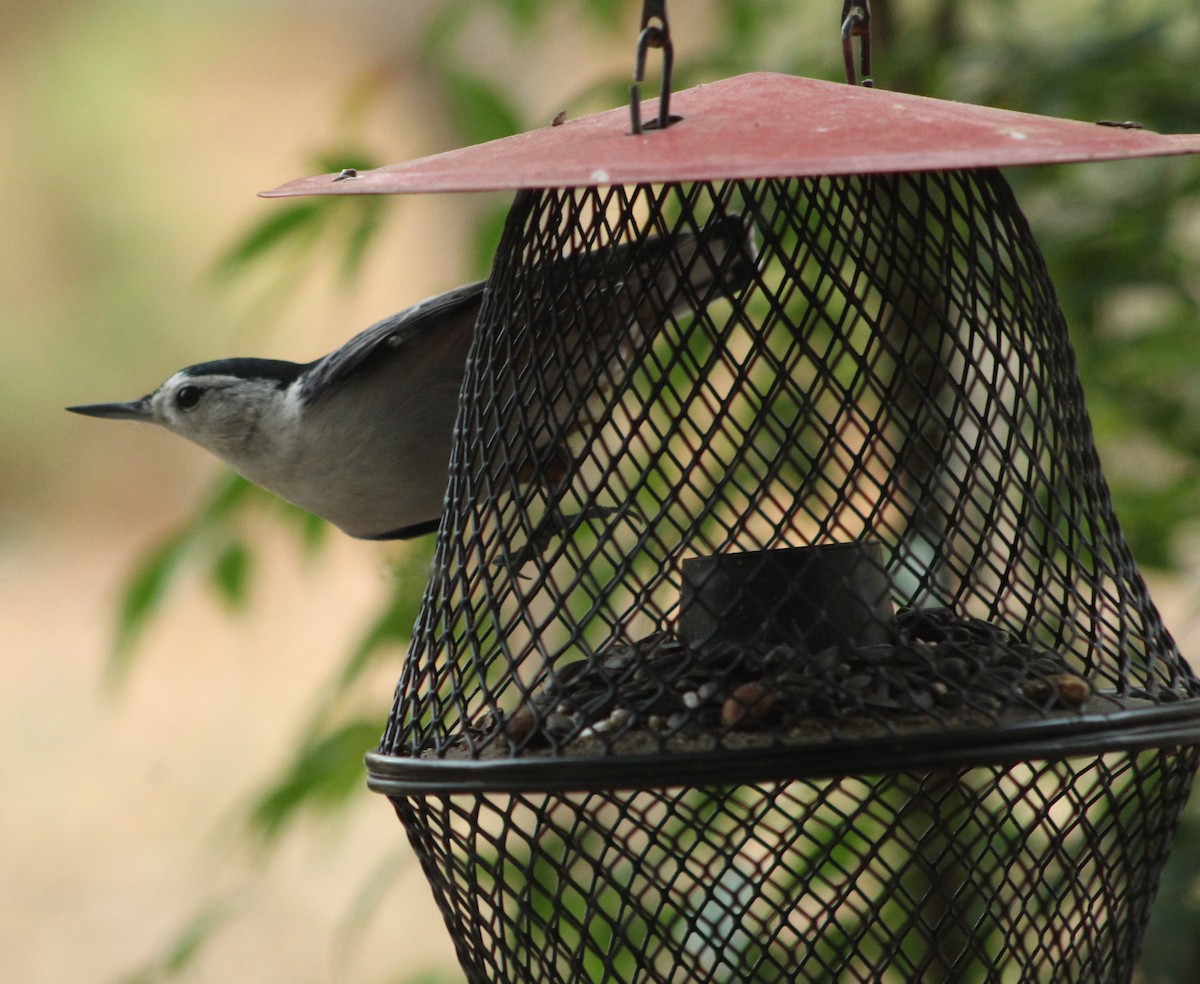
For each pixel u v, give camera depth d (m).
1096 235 8.66
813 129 5.23
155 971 8.52
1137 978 7.59
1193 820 7.92
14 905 18.20
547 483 6.33
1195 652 9.63
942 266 6.56
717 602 6.02
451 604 6.29
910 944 7.53
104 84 30.34
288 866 16.64
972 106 5.82
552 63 17.66
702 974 6.83
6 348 30.30
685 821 5.91
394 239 22.52
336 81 30.59
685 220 6.66
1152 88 8.83
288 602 23.66
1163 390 8.79
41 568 28.25
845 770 5.01
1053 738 5.10
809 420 6.57
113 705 12.39
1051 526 5.95
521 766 5.22
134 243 30.34
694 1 13.14
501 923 5.84
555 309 6.35
